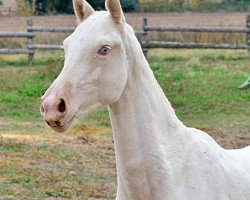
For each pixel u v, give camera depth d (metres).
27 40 25.81
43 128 14.53
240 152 6.03
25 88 18.70
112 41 4.84
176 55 26.22
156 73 21.55
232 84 19.72
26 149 12.34
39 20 36.41
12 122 15.23
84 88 4.77
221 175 5.38
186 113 16.67
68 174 10.80
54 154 12.05
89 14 5.05
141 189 5.09
